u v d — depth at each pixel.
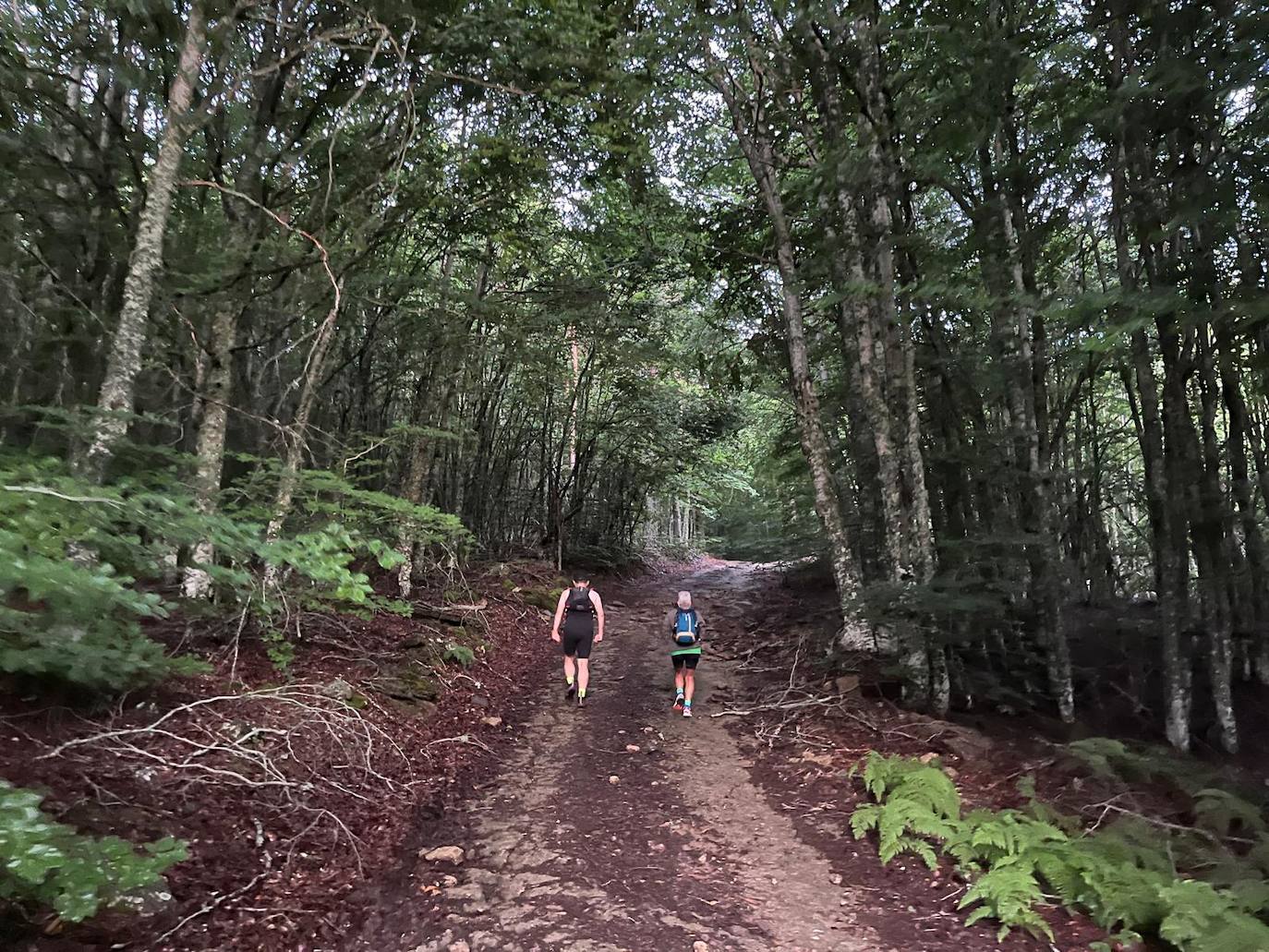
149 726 4.09
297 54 5.50
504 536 17.64
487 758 5.84
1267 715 6.83
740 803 5.04
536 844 4.21
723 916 3.43
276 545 2.77
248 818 3.78
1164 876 3.43
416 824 4.43
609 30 7.16
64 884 1.92
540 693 8.09
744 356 15.70
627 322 13.12
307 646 6.52
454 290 8.80
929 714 6.78
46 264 5.78
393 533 7.07
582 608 7.86
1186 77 4.52
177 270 5.81
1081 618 8.96
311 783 4.34
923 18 5.99
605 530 21.72
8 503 2.29
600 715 7.31
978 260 6.79
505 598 12.42
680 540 34.75
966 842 3.97
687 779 5.52
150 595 2.53
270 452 7.60
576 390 16.20
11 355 6.32
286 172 6.92
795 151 10.79
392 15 6.20
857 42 6.45
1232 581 6.60
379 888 3.58
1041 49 5.87
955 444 8.05
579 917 3.33
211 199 7.06
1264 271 5.08
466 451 13.23
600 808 4.87
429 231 9.52
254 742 4.45
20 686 3.75
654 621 13.59
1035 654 7.73
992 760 5.59
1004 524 7.38
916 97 6.08
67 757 3.50
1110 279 9.97
